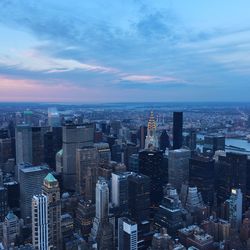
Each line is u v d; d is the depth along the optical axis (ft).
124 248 615.98
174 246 636.89
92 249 626.23
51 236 624.59
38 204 570.05
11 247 621.72
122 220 625.00
